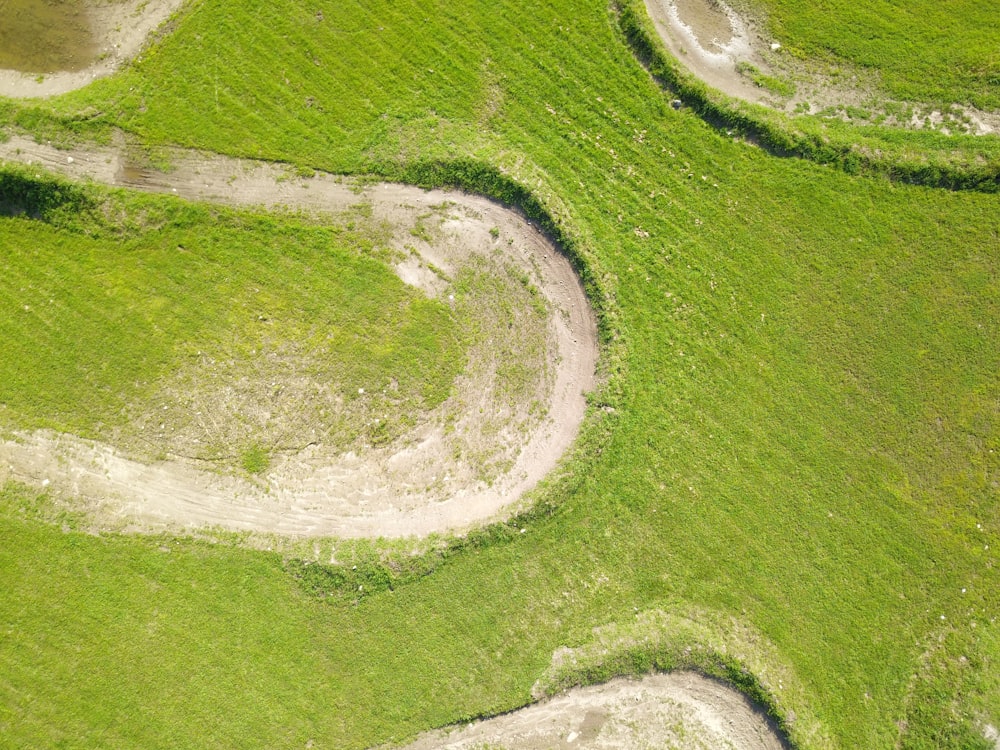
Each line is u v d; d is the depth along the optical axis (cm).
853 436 1214
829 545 1190
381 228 1239
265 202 1234
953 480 1205
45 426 1174
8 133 1196
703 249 1245
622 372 1203
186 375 1195
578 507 1176
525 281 1228
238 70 1246
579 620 1155
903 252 1245
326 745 1117
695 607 1169
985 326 1234
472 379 1216
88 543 1138
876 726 1141
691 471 1196
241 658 1125
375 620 1139
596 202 1248
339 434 1198
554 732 1131
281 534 1161
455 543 1149
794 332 1232
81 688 1112
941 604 1179
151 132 1222
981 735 1110
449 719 1127
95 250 1202
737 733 1138
